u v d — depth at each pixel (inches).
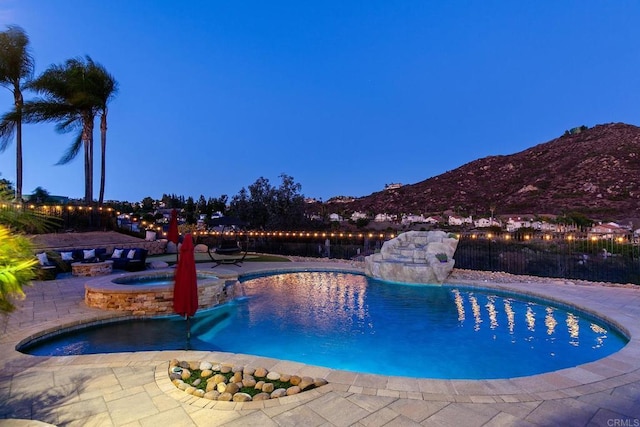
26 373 197.2
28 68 872.3
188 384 184.5
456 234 642.2
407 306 439.2
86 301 381.1
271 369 200.8
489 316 392.2
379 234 826.2
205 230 1095.6
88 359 216.4
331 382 184.2
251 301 463.2
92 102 874.1
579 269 537.6
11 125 848.3
